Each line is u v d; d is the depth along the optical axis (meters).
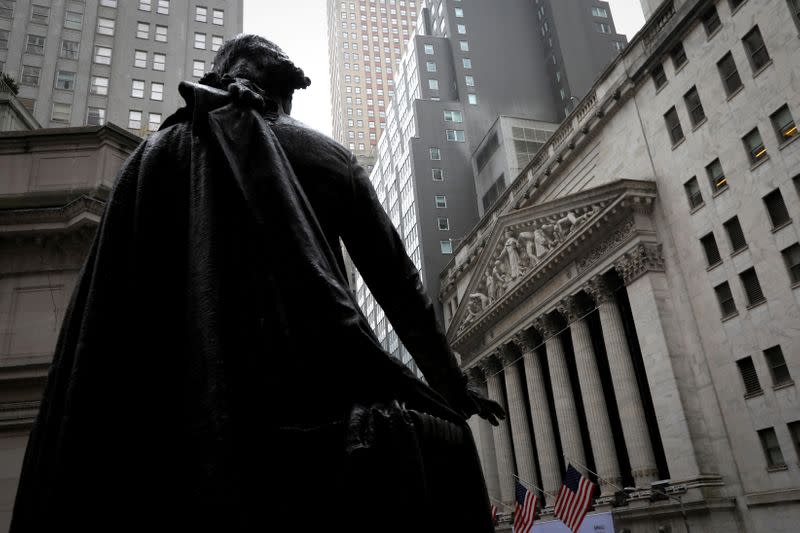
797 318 25.39
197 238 1.62
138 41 52.00
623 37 80.81
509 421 47.47
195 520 1.32
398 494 1.42
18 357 21.55
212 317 1.50
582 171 41.94
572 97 74.62
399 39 151.38
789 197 26.23
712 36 30.78
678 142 32.81
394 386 1.61
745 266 28.02
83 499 1.38
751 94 28.42
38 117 47.69
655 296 32.12
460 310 53.16
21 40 49.34
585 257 38.12
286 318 1.54
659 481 30.48
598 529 27.36
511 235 46.06
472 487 1.77
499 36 80.94
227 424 1.39
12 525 1.52
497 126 65.50
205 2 55.06
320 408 1.52
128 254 1.70
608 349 35.47
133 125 49.44
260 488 1.43
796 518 24.50
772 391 26.16
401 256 2.01
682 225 32.00
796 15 26.69
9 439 20.39
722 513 27.02
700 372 29.86
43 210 22.41
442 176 69.50
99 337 1.54
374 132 141.00
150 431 1.52
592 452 39.00
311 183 1.96
